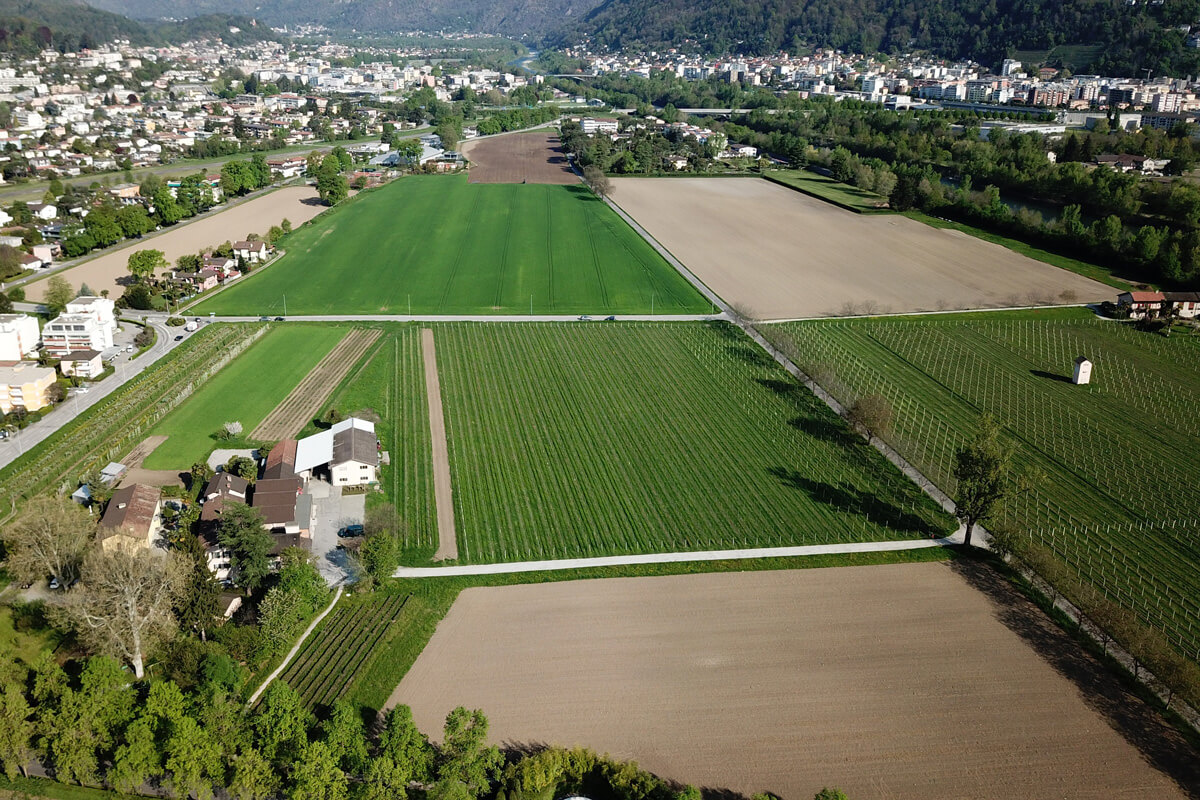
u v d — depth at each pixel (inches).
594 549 4242.1
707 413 5767.7
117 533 3865.7
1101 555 4244.6
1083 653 3582.7
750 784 2896.2
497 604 3821.4
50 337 6294.3
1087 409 5841.5
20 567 3752.5
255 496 4333.2
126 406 5639.8
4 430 5241.1
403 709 2886.3
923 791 2888.8
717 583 3991.1
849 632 3671.3
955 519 4554.6
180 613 3459.6
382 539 3941.9
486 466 5049.2
